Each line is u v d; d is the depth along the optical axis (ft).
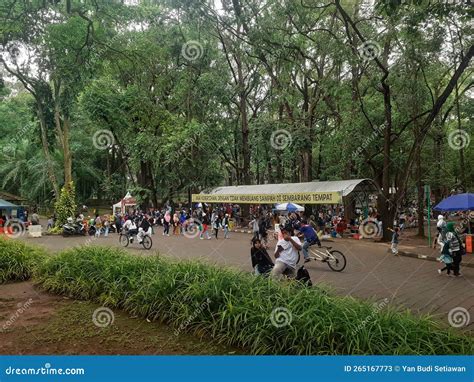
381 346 15.80
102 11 39.06
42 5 34.76
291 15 65.46
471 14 33.88
